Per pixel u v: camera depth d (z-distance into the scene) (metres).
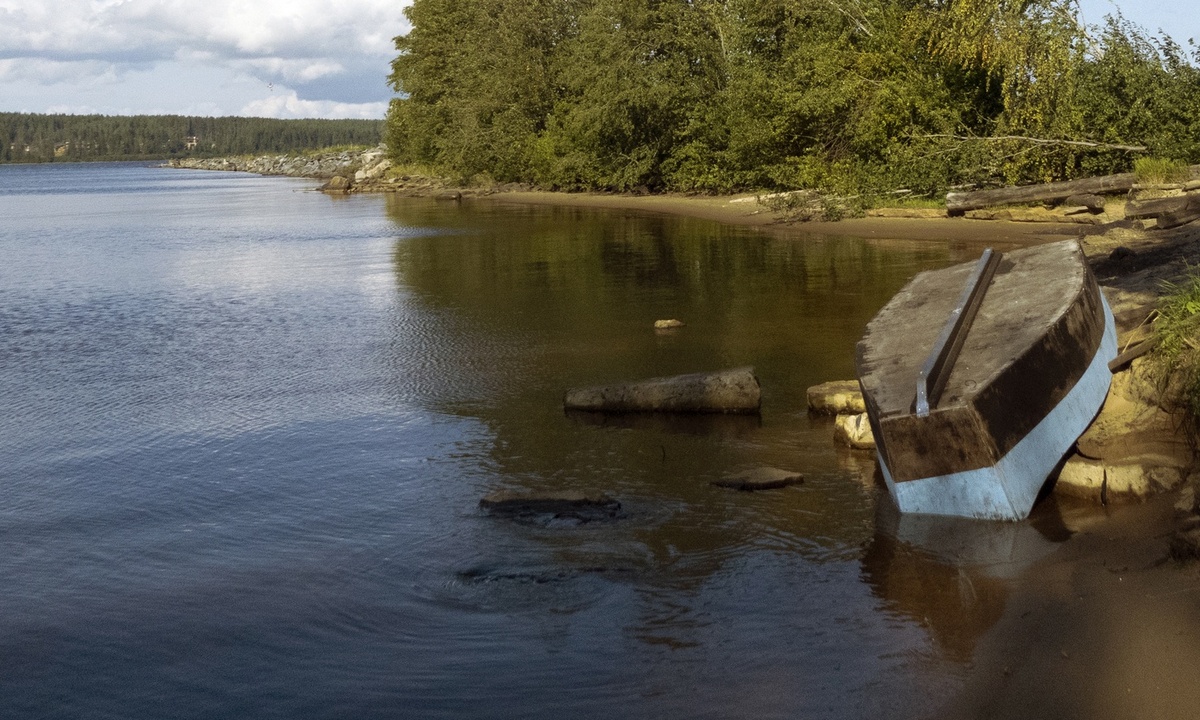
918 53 28.22
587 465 7.48
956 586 5.07
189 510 6.80
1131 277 10.25
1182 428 6.52
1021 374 6.11
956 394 5.95
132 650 4.76
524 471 7.39
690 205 36.25
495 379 10.37
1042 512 5.94
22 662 4.66
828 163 31.00
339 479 7.36
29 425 9.19
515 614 5.03
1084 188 22.00
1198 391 6.38
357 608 5.15
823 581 5.25
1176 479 5.91
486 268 20.12
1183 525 5.36
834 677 4.24
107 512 6.79
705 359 10.84
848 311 13.33
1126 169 24.06
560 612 5.04
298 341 13.04
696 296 15.23
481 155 53.00
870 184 27.36
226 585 5.50
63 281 20.44
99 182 95.56
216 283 19.50
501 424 8.69
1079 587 4.90
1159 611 4.55
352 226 33.38
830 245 21.64
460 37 61.75
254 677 4.47
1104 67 24.23
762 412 8.75
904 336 7.38
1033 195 22.73
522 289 16.88
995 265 8.19
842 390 8.65
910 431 5.95
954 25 25.47
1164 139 22.77
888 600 4.96
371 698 4.25
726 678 4.28
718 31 38.75
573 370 10.62
